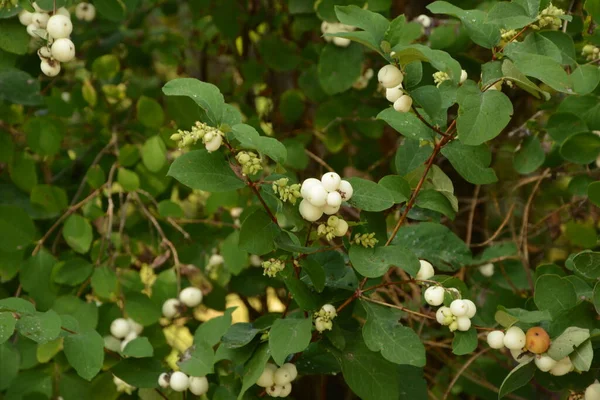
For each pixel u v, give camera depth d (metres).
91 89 0.98
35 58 0.94
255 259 0.94
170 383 0.75
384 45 0.65
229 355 0.71
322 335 0.71
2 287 0.91
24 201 0.91
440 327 0.98
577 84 0.74
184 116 0.90
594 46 0.80
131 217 0.96
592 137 0.78
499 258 0.91
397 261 0.68
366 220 0.70
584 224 0.94
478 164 0.71
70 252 0.91
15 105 0.93
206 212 0.89
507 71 0.66
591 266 0.69
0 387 0.84
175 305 0.88
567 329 0.67
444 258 0.76
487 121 0.65
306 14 0.96
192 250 0.94
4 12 0.78
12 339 0.87
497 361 0.94
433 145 0.72
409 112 0.72
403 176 0.74
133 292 0.87
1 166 0.95
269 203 0.73
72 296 0.85
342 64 0.91
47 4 0.76
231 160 0.67
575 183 0.87
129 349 0.75
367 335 0.68
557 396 0.94
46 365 0.87
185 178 0.66
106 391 0.84
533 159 0.85
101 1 0.88
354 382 0.70
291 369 0.71
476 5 0.92
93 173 0.91
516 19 0.68
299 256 0.69
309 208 0.65
